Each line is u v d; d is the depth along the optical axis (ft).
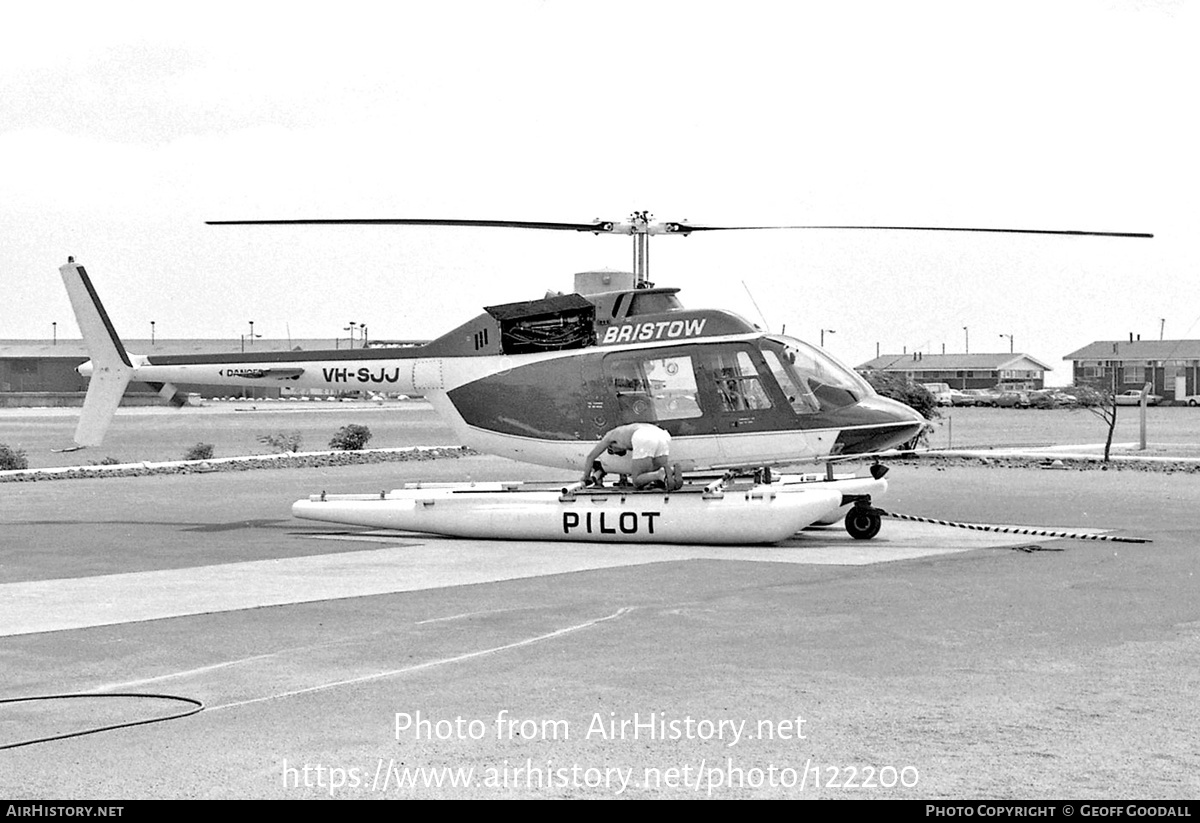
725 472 65.57
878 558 56.18
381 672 33.47
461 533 65.00
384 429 223.51
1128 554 56.65
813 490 61.62
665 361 64.75
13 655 35.83
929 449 129.39
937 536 65.41
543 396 66.74
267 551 60.23
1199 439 166.81
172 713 29.45
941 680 32.14
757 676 32.68
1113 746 26.40
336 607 43.62
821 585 47.98
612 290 69.21
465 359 69.15
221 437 188.34
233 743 27.07
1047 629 38.83
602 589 47.39
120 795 23.85
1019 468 115.03
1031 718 28.55
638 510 61.87
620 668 33.73
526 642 37.32
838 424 63.00
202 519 75.61
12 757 26.17
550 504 63.52
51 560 56.95
